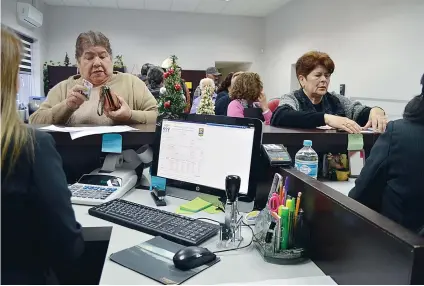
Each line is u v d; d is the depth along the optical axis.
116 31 7.43
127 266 0.90
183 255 0.89
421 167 1.09
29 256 0.83
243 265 0.94
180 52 7.76
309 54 1.95
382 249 0.70
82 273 1.35
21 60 0.79
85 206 1.34
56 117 1.69
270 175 1.31
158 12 7.55
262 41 8.10
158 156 1.46
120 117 1.69
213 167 1.31
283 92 7.06
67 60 6.84
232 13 7.68
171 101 1.72
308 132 1.58
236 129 1.27
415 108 1.13
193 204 1.34
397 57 4.05
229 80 4.00
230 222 1.08
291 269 0.94
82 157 1.63
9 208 0.77
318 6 5.66
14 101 0.78
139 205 1.29
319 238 0.97
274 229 0.98
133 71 7.59
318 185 1.03
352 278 0.80
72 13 7.22
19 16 5.58
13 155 0.75
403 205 1.12
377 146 1.20
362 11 4.63
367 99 4.59
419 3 3.72
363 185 1.21
